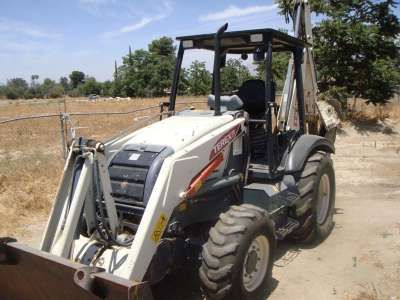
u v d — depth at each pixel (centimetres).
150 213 356
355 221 656
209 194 446
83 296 313
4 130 1612
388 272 488
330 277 485
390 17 1577
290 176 527
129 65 5500
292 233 560
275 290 461
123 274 342
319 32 1573
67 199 380
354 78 1586
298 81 575
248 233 389
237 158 484
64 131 1058
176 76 530
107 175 369
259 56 518
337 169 1002
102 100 3991
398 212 686
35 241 608
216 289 377
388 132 1476
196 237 444
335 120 737
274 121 512
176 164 381
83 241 391
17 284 359
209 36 504
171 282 480
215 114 484
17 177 870
